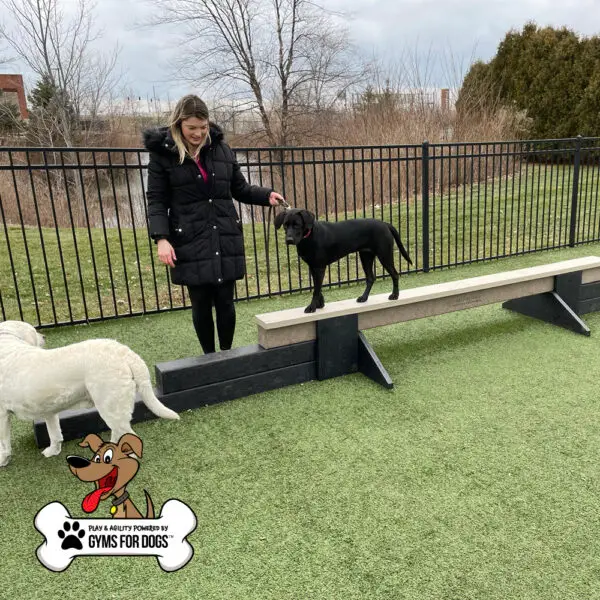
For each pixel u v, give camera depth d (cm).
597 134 1478
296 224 299
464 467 252
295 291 579
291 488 238
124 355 237
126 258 734
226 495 234
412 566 191
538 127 1589
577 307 459
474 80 1627
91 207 1266
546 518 215
